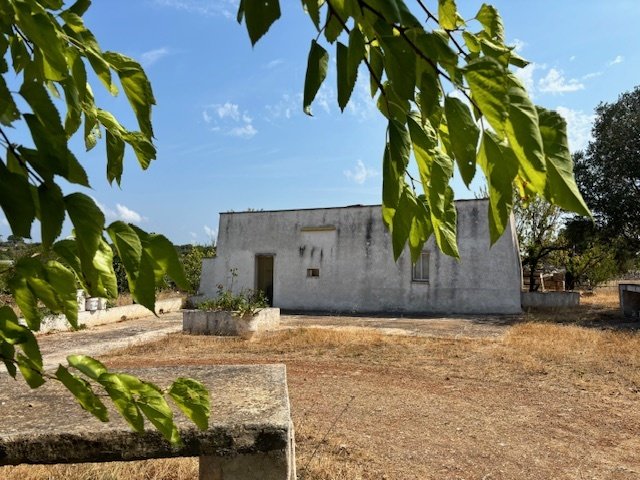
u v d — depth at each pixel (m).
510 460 4.44
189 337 11.34
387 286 18.23
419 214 0.84
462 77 0.62
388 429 5.16
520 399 6.29
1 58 0.77
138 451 2.32
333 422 5.33
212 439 2.34
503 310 16.80
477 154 0.65
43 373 1.13
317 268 19.30
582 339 10.36
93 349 9.96
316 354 9.22
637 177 18.75
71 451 2.29
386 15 0.65
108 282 0.86
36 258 1.05
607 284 33.28
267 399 2.81
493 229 0.64
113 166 1.26
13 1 0.75
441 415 5.64
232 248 20.61
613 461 4.45
